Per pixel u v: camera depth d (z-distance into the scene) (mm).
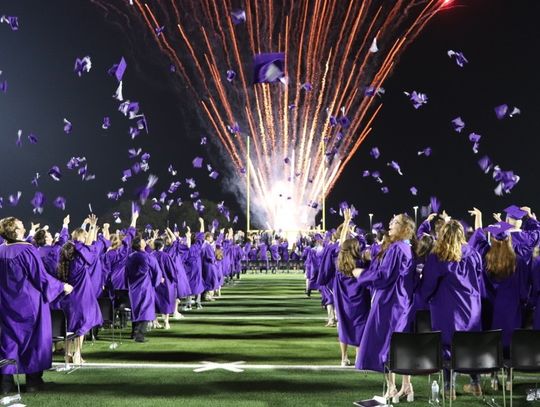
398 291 7051
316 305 17906
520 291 7469
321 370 8977
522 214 8578
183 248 17188
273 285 25484
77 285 9320
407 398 7227
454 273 7039
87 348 10930
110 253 13383
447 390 7457
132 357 10055
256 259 35531
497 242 7465
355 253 8383
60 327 8469
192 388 7898
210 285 18812
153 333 12711
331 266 11195
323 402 7188
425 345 6273
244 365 9375
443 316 7062
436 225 9109
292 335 12320
